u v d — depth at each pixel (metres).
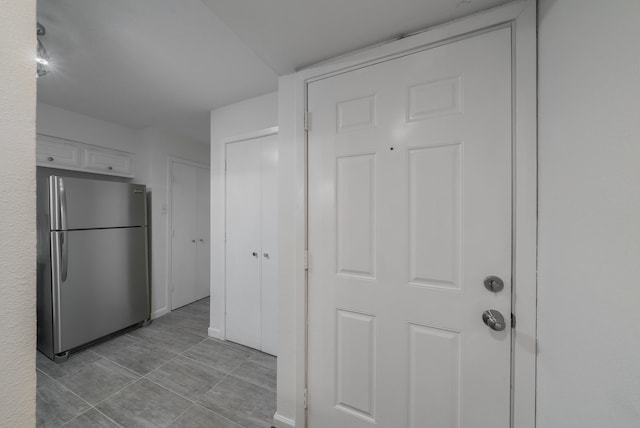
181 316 2.91
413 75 1.05
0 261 0.32
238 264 2.33
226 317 2.39
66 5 1.18
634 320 0.47
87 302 2.18
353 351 1.17
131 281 2.54
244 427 1.38
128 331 2.54
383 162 1.11
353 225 1.18
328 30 1.04
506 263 0.91
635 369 0.47
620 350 0.50
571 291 0.67
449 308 0.99
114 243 2.39
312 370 1.27
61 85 1.96
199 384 1.74
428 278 1.03
